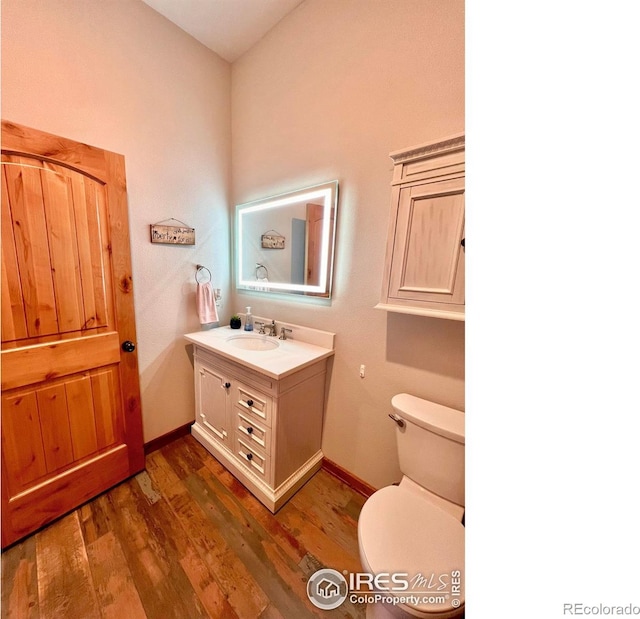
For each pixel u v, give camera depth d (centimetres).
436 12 108
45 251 121
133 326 156
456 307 102
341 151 143
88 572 112
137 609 101
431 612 73
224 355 153
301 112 158
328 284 154
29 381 120
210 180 196
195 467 173
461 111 106
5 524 117
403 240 112
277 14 159
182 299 191
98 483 148
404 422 118
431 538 91
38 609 100
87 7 133
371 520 96
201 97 184
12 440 118
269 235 186
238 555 121
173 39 166
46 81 124
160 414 189
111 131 147
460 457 105
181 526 133
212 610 101
